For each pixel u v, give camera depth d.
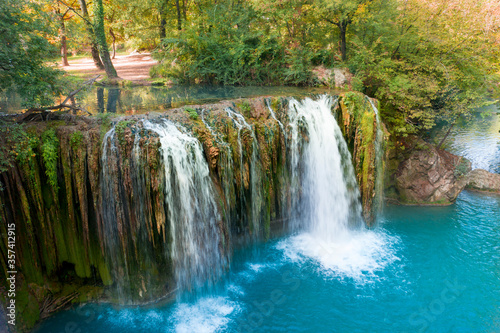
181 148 11.15
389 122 19.94
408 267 13.64
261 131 13.49
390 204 19.20
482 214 17.89
